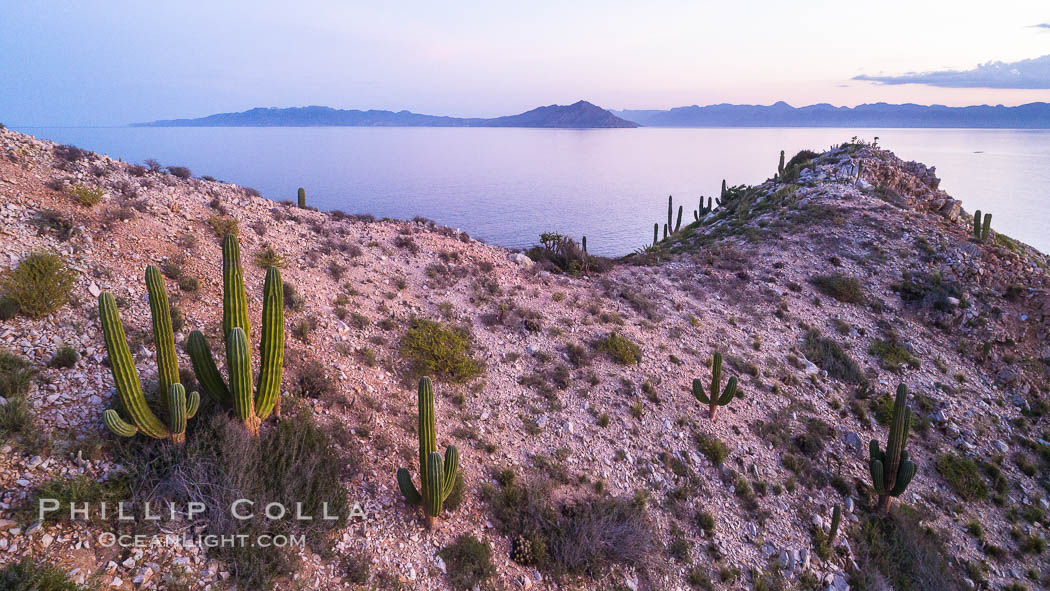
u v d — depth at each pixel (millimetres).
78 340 10398
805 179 40094
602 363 17516
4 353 9148
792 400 18250
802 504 14484
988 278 26344
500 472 12273
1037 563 14953
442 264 21203
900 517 14828
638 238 186875
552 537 10984
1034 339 23641
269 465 9336
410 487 10219
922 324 24516
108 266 12773
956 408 19719
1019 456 18156
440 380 14781
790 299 24812
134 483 8141
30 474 7648
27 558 6551
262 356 9492
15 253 11430
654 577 11211
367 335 15312
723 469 14602
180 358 11055
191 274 14086
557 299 21078
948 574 13773
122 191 16047
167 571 7469
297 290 15750
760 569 12414
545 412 14859
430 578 9352
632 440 14727
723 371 18688
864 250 28938
